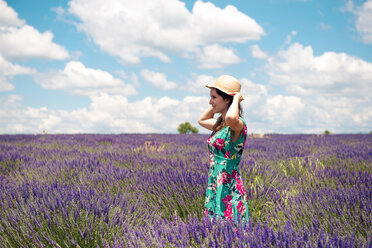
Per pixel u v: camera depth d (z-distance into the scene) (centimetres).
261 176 439
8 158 624
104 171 459
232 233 217
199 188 353
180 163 516
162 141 1063
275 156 658
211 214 256
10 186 395
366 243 194
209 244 208
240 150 246
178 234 228
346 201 294
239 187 247
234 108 221
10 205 301
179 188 357
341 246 192
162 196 359
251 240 202
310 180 434
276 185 415
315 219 256
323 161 593
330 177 438
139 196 359
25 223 254
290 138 1232
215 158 251
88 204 284
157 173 441
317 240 196
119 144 956
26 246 229
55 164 545
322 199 311
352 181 395
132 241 230
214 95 244
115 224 268
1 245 232
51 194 325
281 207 325
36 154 721
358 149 731
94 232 247
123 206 312
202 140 1088
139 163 546
